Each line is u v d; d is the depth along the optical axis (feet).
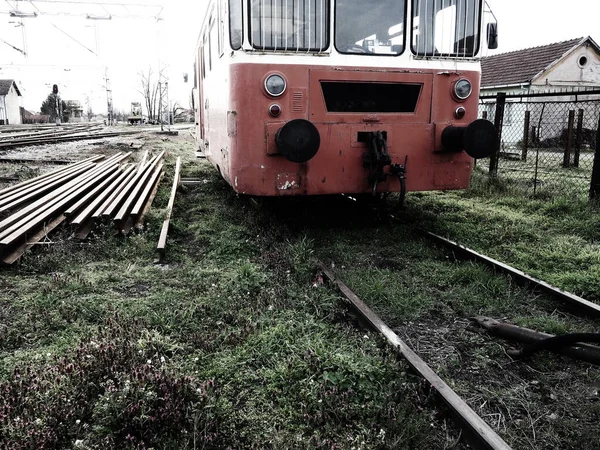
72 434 8.71
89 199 23.27
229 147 19.29
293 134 17.63
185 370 10.78
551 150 61.46
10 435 8.44
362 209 25.14
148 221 22.12
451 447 8.62
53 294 14.33
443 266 17.78
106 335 11.78
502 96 34.86
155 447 8.55
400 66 19.66
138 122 162.40
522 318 13.57
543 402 10.21
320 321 13.12
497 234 21.68
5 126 141.18
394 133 19.84
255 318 13.07
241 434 9.05
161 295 14.53
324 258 18.29
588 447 8.80
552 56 88.53
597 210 25.03
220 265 17.56
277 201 25.75
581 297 15.25
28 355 11.28
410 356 10.85
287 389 10.20
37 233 19.12
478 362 11.65
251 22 18.16
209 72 27.63
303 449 8.58
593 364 10.62
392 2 19.40
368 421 9.28
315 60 18.74
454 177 20.92
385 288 15.38
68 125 151.94
